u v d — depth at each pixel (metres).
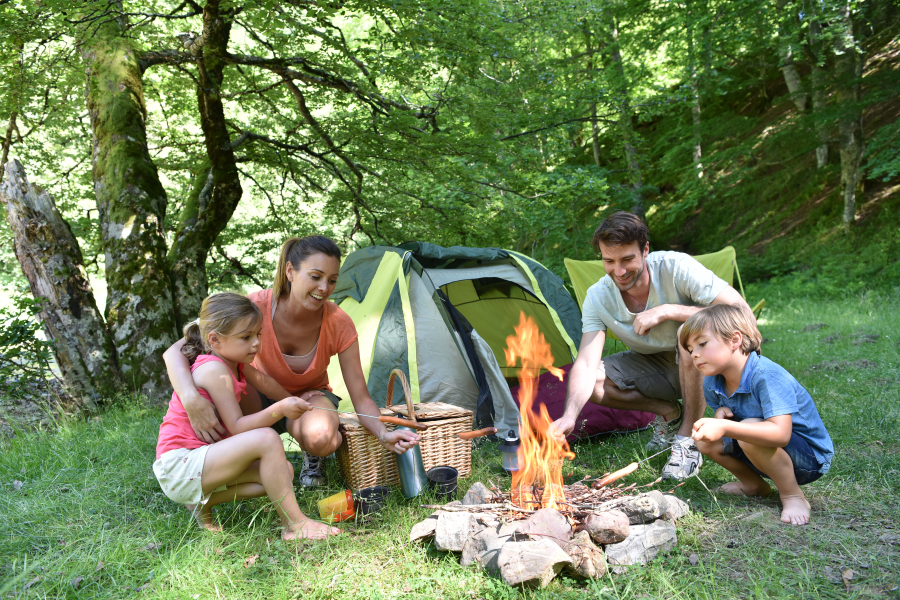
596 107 9.41
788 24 11.23
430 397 4.13
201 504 2.43
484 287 5.57
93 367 5.23
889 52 13.05
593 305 3.23
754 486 2.60
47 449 3.63
